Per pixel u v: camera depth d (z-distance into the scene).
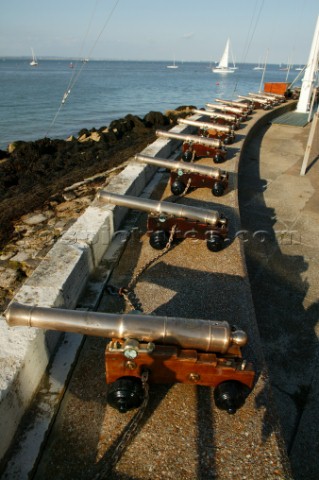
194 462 3.17
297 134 18.14
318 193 10.89
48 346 4.03
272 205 10.01
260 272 7.06
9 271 7.34
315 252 7.82
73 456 3.22
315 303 6.27
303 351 5.30
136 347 3.24
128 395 3.29
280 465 3.16
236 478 3.06
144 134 22.22
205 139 11.12
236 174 10.16
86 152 16.86
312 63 22.52
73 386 3.84
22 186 12.95
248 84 94.88
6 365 3.32
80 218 6.24
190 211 6.37
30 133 29.94
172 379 3.59
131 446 3.29
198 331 3.37
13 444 3.28
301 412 4.42
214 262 6.07
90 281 5.54
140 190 8.86
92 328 3.40
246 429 3.45
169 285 5.45
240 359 3.50
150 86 80.62
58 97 53.44
